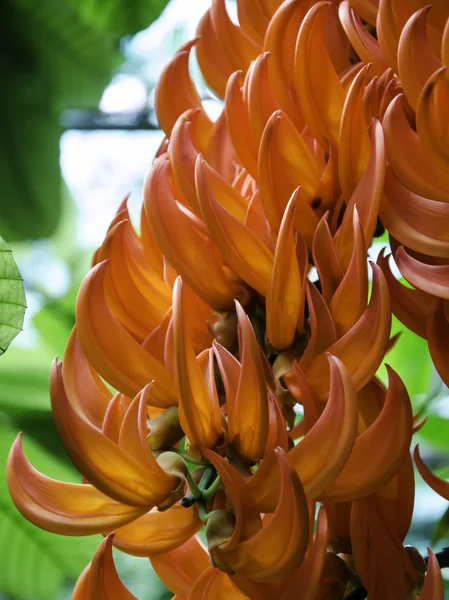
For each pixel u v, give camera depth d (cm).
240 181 62
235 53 65
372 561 57
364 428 58
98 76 89
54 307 101
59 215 90
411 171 57
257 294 59
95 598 53
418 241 57
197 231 58
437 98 56
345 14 61
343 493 53
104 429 55
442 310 59
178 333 52
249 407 53
